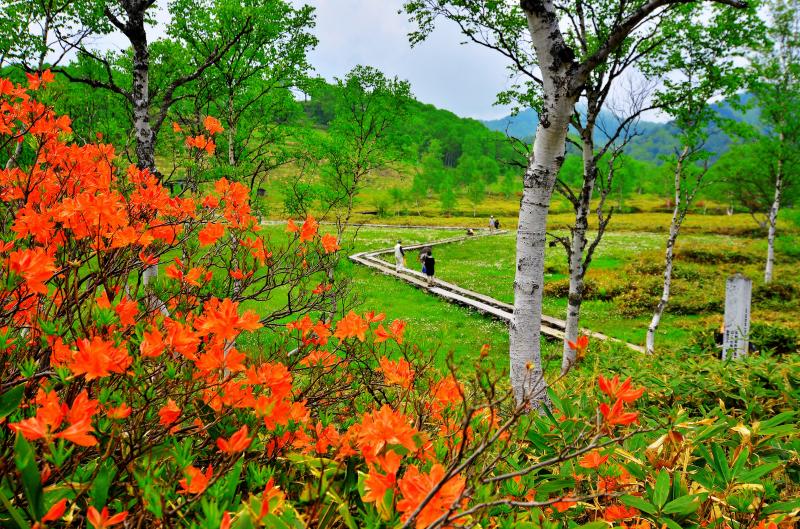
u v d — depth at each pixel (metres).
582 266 7.21
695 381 3.42
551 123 4.74
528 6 4.56
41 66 6.86
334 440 1.73
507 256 30.09
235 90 11.76
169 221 2.45
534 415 2.25
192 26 10.91
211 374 1.56
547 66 4.65
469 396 1.83
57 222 1.91
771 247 19.97
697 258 26.17
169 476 1.31
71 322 1.55
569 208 67.56
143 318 1.93
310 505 1.19
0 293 1.33
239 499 1.21
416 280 20.98
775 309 17.34
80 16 8.16
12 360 1.62
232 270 2.67
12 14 7.26
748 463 2.09
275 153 12.05
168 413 1.31
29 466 0.92
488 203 83.19
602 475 1.87
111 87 6.59
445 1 6.96
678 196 11.23
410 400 2.16
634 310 17.25
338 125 10.76
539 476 1.90
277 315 2.99
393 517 1.11
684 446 1.97
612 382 1.18
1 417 1.15
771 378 3.29
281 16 11.16
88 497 1.23
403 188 76.88
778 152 17.52
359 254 27.56
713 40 8.77
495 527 1.44
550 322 15.55
